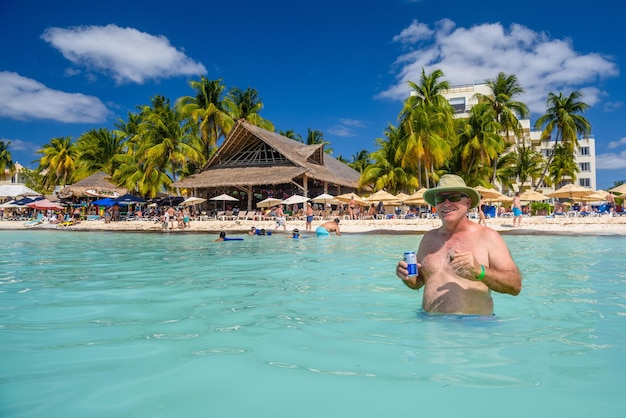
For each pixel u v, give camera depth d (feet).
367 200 103.71
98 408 6.44
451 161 147.02
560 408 6.23
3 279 20.54
